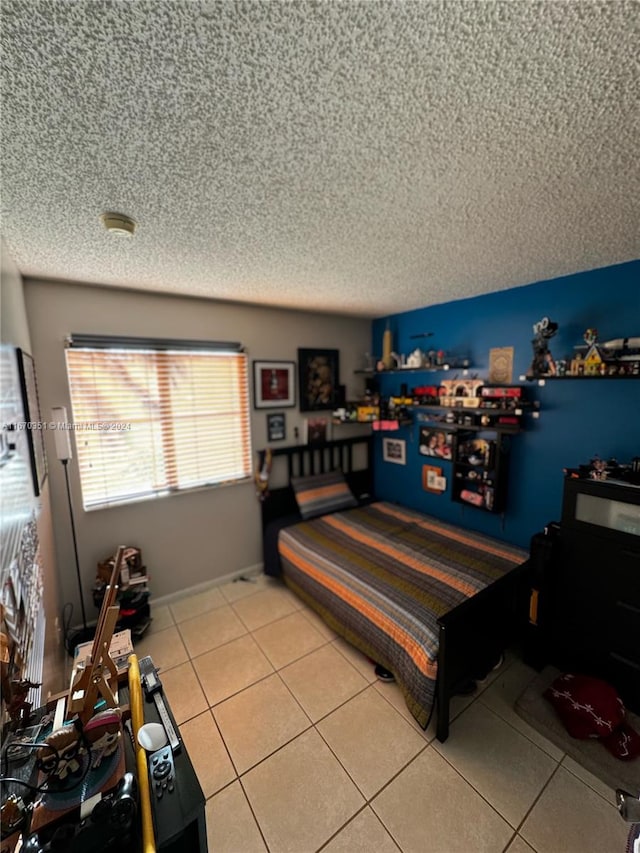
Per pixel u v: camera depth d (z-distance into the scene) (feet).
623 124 2.87
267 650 7.29
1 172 3.41
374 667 6.81
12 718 2.95
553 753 5.17
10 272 5.39
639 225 4.85
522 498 8.35
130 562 7.93
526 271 6.94
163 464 8.71
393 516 10.35
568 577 6.31
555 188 3.89
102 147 3.08
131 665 3.90
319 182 3.74
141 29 2.01
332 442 11.68
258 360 9.95
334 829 4.28
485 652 6.28
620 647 5.74
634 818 3.75
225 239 5.21
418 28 2.05
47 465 7.09
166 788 2.80
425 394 10.12
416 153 3.26
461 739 5.38
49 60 2.17
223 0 1.86
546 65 2.30
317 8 1.92
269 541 9.86
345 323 11.75
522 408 7.96
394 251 5.80
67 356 7.36
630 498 5.48
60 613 6.96
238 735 5.48
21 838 2.43
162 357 8.48
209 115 2.71
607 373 6.28
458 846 4.11
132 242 5.24
